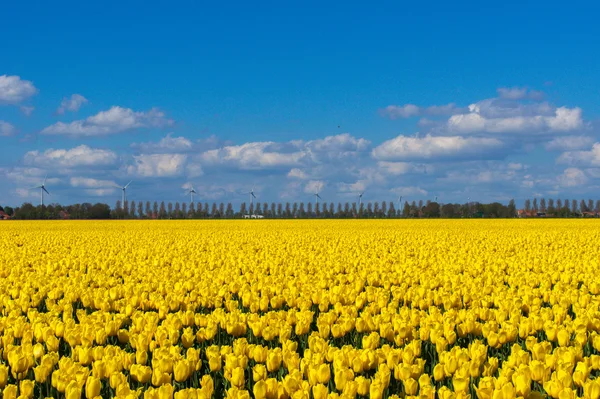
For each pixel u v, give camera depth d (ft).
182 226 216.95
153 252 94.43
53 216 361.10
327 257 86.28
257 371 26.35
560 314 38.42
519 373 23.65
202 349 35.37
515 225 216.95
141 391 26.00
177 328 37.22
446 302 45.55
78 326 34.63
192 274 64.28
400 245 109.40
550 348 29.17
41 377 27.37
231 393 23.62
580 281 62.49
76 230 183.52
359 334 37.83
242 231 171.94
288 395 24.13
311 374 25.26
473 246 102.47
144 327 35.14
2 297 47.03
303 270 68.64
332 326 35.60
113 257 82.53
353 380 25.25
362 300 44.78
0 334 36.37
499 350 35.60
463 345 36.88
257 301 46.06
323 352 29.45
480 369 28.17
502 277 62.75
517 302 43.55
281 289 50.16
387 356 27.73
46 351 35.60
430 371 31.55
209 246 107.96
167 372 27.53
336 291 48.91
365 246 109.19
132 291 50.21
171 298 46.14
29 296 50.39
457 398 23.04
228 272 60.85
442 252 92.22
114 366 27.37
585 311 39.73
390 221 276.21
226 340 37.17
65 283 55.36
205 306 47.98
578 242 118.62
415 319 37.29
